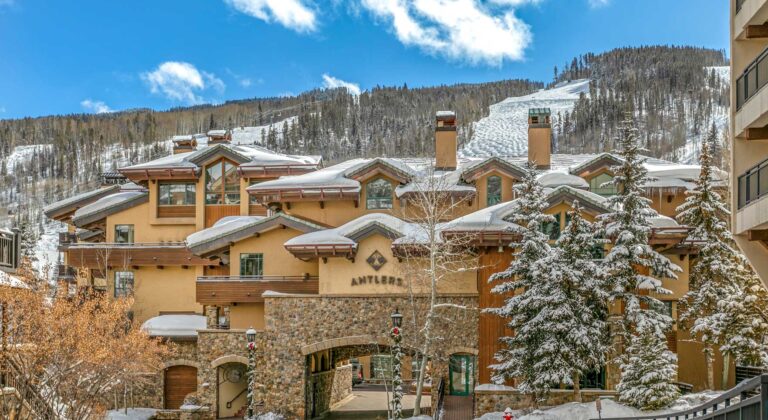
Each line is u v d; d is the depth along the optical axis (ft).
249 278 133.18
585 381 117.50
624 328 106.22
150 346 114.52
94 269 156.46
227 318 143.43
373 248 125.70
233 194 158.30
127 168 155.74
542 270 105.19
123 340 108.37
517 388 110.32
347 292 125.18
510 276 113.80
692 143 600.80
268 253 135.13
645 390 98.78
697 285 120.26
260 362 125.59
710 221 119.85
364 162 150.82
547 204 111.75
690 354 124.36
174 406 132.67
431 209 112.27
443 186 125.18
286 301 125.08
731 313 110.01
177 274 155.94
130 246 154.30
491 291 111.55
